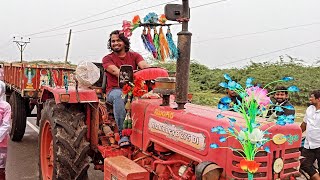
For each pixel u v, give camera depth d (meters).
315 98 5.78
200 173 2.97
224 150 3.01
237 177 2.92
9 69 9.59
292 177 3.15
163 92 3.88
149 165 4.05
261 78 20.69
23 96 7.58
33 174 6.28
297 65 22.05
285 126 3.06
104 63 4.88
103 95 5.40
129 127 4.36
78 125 4.86
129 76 4.32
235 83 2.99
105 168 4.16
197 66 24.69
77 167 4.68
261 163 2.95
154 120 3.92
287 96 5.59
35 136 9.21
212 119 3.23
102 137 4.82
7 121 5.01
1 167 5.13
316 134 5.60
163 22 3.77
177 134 3.52
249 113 2.90
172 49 3.66
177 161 3.62
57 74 7.09
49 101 5.29
